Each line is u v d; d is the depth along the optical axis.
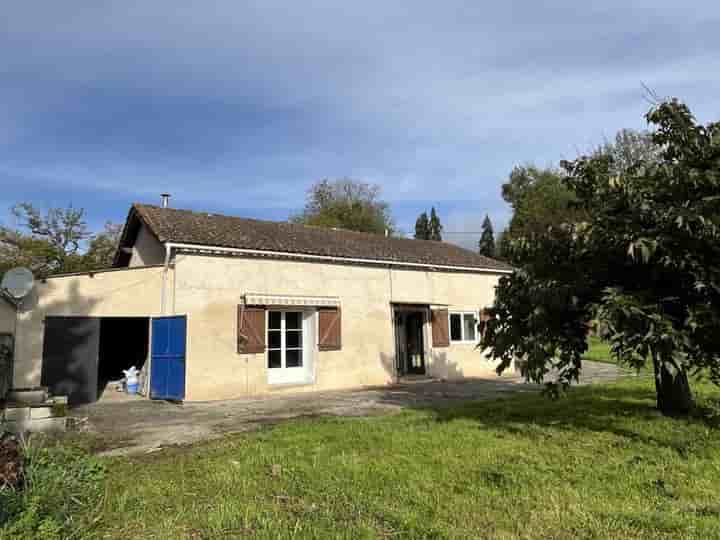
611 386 12.26
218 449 6.64
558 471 5.48
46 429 8.08
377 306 16.28
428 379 17.03
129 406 11.45
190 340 12.45
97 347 12.24
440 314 17.80
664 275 6.74
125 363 19.30
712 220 6.18
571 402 9.98
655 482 5.07
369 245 18.34
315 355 14.63
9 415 7.89
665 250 6.17
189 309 12.61
